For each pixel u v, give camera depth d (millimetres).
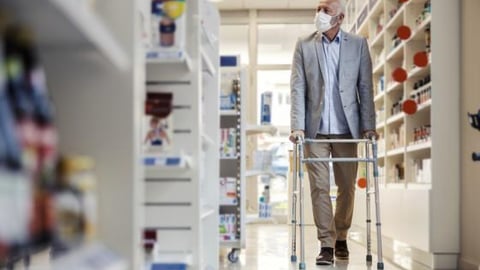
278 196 10570
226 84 4707
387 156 5449
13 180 853
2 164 829
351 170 4312
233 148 4629
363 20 6633
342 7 4270
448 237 3980
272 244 5949
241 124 4656
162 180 2395
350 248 5383
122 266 1287
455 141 4008
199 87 2406
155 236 2193
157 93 2176
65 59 1386
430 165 4090
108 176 1421
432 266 4000
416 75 4637
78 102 1420
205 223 3570
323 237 4094
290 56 10867
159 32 2088
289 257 4762
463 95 3951
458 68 4027
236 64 4691
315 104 4262
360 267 4043
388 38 5500
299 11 10562
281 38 10875
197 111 2389
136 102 1455
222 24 10617
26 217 897
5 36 946
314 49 4305
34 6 921
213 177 3619
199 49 2422
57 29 1053
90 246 1219
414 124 4727
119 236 1414
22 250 1151
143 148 1943
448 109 4023
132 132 1426
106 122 1424
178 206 2385
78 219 1146
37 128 981
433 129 4023
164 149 2059
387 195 5156
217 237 3570
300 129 4129
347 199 4371
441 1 4055
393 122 5379
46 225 983
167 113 2082
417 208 4223
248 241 6297
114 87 1426
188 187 2387
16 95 916
